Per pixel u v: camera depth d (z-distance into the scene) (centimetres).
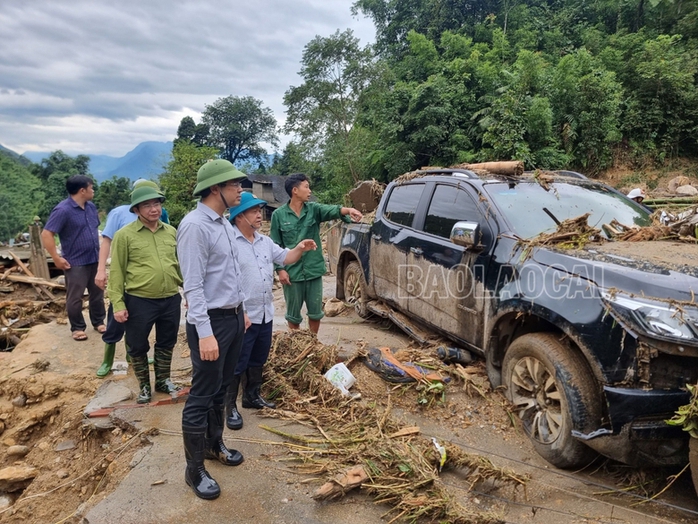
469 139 1814
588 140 1798
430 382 405
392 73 2378
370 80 2380
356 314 681
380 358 439
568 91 1781
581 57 1841
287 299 523
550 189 445
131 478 314
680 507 273
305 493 295
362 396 417
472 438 357
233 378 346
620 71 2033
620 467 311
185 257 273
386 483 291
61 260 591
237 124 7038
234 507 284
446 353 442
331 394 405
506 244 381
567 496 291
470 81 1925
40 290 951
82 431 422
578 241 351
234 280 296
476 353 422
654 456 273
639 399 265
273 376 434
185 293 275
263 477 312
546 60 2369
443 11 2909
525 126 1659
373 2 3197
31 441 472
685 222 369
